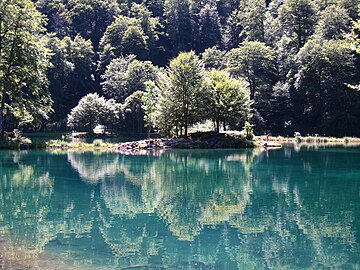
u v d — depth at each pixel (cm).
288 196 1207
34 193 1245
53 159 2344
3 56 3225
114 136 5762
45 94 3553
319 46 5850
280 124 6141
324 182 1470
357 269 609
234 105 3681
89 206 1065
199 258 654
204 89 3644
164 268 610
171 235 793
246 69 6284
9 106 3366
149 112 4000
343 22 6244
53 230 822
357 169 1858
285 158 2441
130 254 672
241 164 2086
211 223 890
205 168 1917
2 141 3103
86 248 705
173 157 2505
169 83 3653
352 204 1084
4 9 3122
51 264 618
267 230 830
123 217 945
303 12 7094
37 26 3356
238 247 717
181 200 1154
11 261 630
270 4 10581
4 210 1009
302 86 5925
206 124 4106
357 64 5975
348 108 5553
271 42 7794
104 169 1869
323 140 4675
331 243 738
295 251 695
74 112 5944
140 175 1672
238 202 1123
